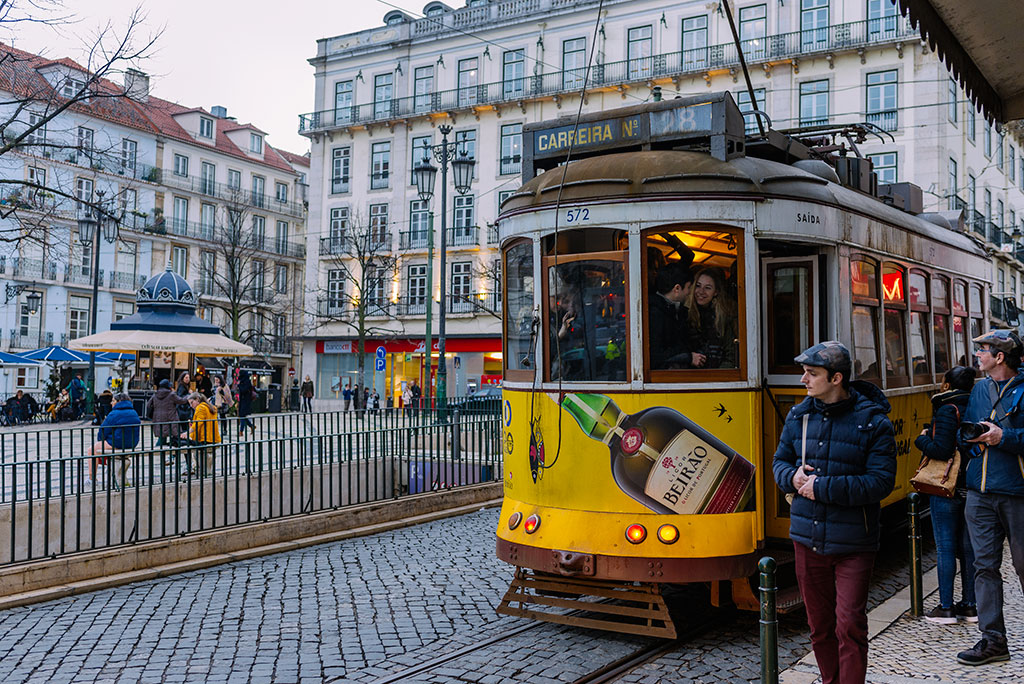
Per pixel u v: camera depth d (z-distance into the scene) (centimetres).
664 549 593
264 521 1023
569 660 594
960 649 577
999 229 4072
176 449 950
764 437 656
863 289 732
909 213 972
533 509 647
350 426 1423
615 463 614
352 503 1158
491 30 4294
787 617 689
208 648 639
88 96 1664
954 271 985
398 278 4500
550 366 650
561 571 612
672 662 584
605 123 695
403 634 671
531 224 665
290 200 6281
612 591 614
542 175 694
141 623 707
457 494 1296
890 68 3441
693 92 3784
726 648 612
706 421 612
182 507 1042
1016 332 550
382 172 4612
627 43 3944
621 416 615
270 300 5156
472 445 1373
